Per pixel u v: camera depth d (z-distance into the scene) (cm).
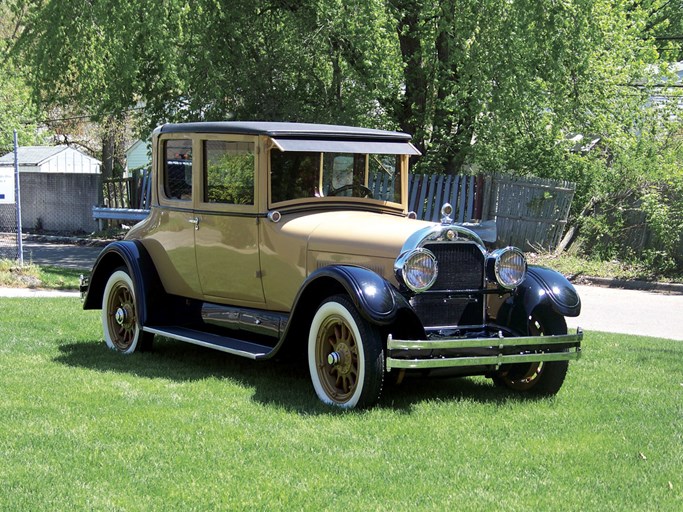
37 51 1883
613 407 663
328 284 655
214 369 774
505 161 2036
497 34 1708
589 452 542
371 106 1934
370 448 540
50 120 3612
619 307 1406
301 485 471
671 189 1931
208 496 454
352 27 1698
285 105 1872
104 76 1919
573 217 1989
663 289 1688
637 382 759
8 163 3159
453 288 663
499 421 612
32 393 658
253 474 488
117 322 863
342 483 476
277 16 1956
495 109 1716
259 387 699
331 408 634
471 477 491
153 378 725
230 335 773
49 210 2953
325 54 1881
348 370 640
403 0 1830
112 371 750
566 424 609
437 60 1872
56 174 2916
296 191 732
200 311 811
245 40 1912
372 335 615
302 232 699
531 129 1914
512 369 727
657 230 1816
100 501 444
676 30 3222
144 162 4575
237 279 749
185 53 1775
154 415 601
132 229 874
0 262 1520
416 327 625
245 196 733
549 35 1662
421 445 548
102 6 1702
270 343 738
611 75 1941
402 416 616
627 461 529
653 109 2105
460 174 2080
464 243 666
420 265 633
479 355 639
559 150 2044
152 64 1942
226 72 1888
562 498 461
